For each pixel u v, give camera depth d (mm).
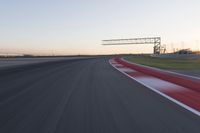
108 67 39125
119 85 17938
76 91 14977
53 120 8594
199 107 10789
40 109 10258
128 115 9305
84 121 8461
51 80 20812
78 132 7305
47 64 44094
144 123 8258
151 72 27781
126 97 13055
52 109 10250
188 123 8297
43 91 14938
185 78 20844
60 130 7492
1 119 8812
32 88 16172
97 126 7883
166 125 8055
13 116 9203
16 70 29516
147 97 13109
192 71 32875
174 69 37219
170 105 11125
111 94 13961
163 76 23422
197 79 19594
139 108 10500
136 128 7703
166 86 17766
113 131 7395
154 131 7418
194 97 13273
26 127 7844
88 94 13906
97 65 44438
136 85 18062
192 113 9680
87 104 11227
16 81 19984
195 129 7629
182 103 11586
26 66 35219
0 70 26984
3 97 12977
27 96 13258
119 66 41812
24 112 9781
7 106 10859
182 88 16812
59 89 15773
